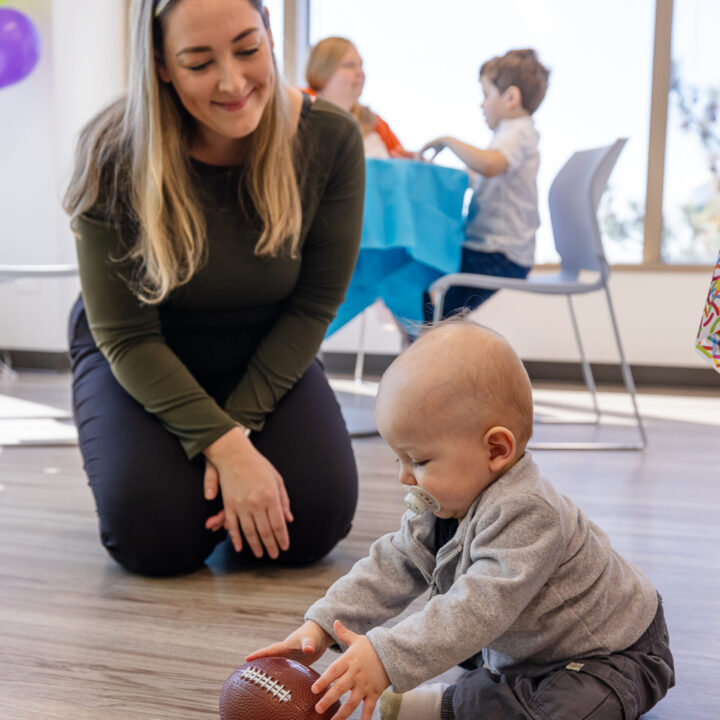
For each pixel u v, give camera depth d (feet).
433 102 13.50
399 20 13.48
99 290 4.46
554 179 8.72
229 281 4.60
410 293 8.46
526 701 2.65
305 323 4.88
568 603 2.73
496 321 13.32
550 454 7.72
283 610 3.98
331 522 4.55
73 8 13.69
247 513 4.30
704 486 6.51
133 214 4.33
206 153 4.43
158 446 4.47
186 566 4.49
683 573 4.53
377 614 2.97
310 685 2.63
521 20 13.12
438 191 8.32
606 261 7.88
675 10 12.75
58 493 6.10
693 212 13.03
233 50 3.84
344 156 4.76
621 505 5.92
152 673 3.32
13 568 4.53
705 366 12.60
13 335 14.34
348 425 8.89
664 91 12.76
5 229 14.26
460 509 2.80
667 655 2.93
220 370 5.05
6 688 3.19
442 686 2.91
